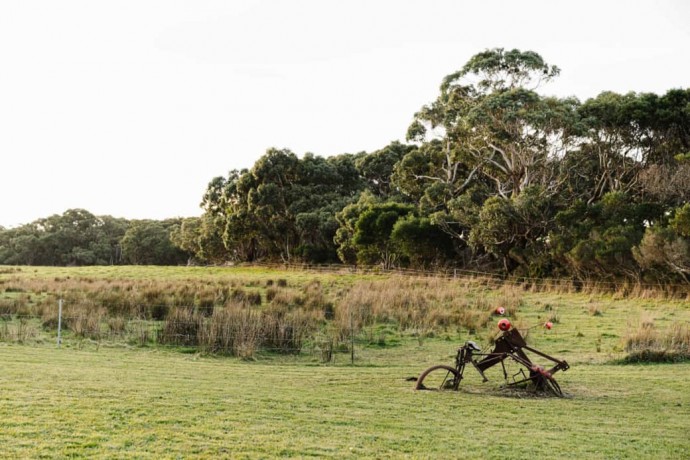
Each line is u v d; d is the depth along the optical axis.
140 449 5.59
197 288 26.75
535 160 40.50
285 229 59.62
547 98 39.84
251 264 60.94
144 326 17.31
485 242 36.62
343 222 50.12
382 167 61.91
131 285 28.05
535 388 9.77
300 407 7.91
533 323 19.14
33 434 5.87
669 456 6.24
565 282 30.70
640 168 38.81
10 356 11.55
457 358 10.29
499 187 43.34
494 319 19.88
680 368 12.41
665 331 15.66
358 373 11.48
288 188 60.44
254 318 16.36
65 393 7.82
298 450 5.82
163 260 90.62
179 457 5.42
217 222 67.44
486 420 7.69
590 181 42.06
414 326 18.36
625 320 19.83
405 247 41.94
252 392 8.83
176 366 11.53
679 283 25.66
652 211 31.38
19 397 7.42
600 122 38.66
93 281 31.53
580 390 10.06
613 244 27.67
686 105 36.16
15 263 98.19
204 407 7.51
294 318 17.30
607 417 8.09
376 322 19.16
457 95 45.75
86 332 15.86
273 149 58.97
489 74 44.34
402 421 7.39
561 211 34.03
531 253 34.81
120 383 8.90
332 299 24.16
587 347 15.29
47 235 97.50
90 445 5.62
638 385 10.49
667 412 8.48
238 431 6.43
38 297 24.31
